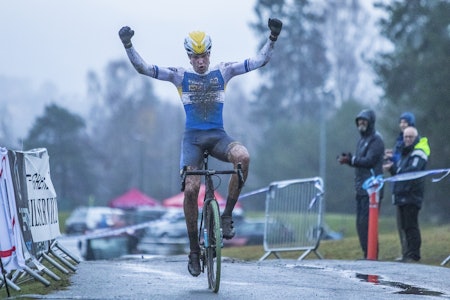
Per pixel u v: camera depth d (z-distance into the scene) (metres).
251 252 34.41
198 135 17.69
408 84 81.38
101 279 19.12
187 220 17.44
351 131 144.12
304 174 147.12
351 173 138.75
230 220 17.34
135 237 50.44
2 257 16.69
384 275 20.75
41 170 19.92
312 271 21.59
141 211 79.06
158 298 15.84
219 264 16.48
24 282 19.31
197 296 16.25
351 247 31.88
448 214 79.06
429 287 18.53
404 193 26.02
